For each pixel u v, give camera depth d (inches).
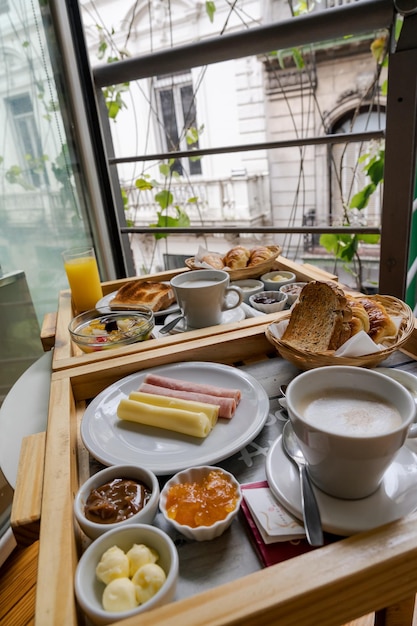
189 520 15.5
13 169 59.7
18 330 56.0
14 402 28.9
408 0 38.7
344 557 12.9
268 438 20.7
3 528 46.6
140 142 152.3
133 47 136.1
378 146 88.4
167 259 82.2
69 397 23.7
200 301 31.3
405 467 16.9
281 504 15.9
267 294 38.5
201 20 129.0
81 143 64.9
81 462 20.7
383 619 17.8
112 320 35.2
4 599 40.7
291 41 48.6
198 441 20.0
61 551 13.8
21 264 62.5
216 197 149.5
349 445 13.4
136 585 12.5
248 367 28.3
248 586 12.2
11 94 58.1
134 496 15.9
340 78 127.6
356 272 105.2
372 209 119.6
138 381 25.6
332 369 17.5
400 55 40.7
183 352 27.6
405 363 26.2
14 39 57.5
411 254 54.8
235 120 145.7
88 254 42.7
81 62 62.3
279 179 147.3
